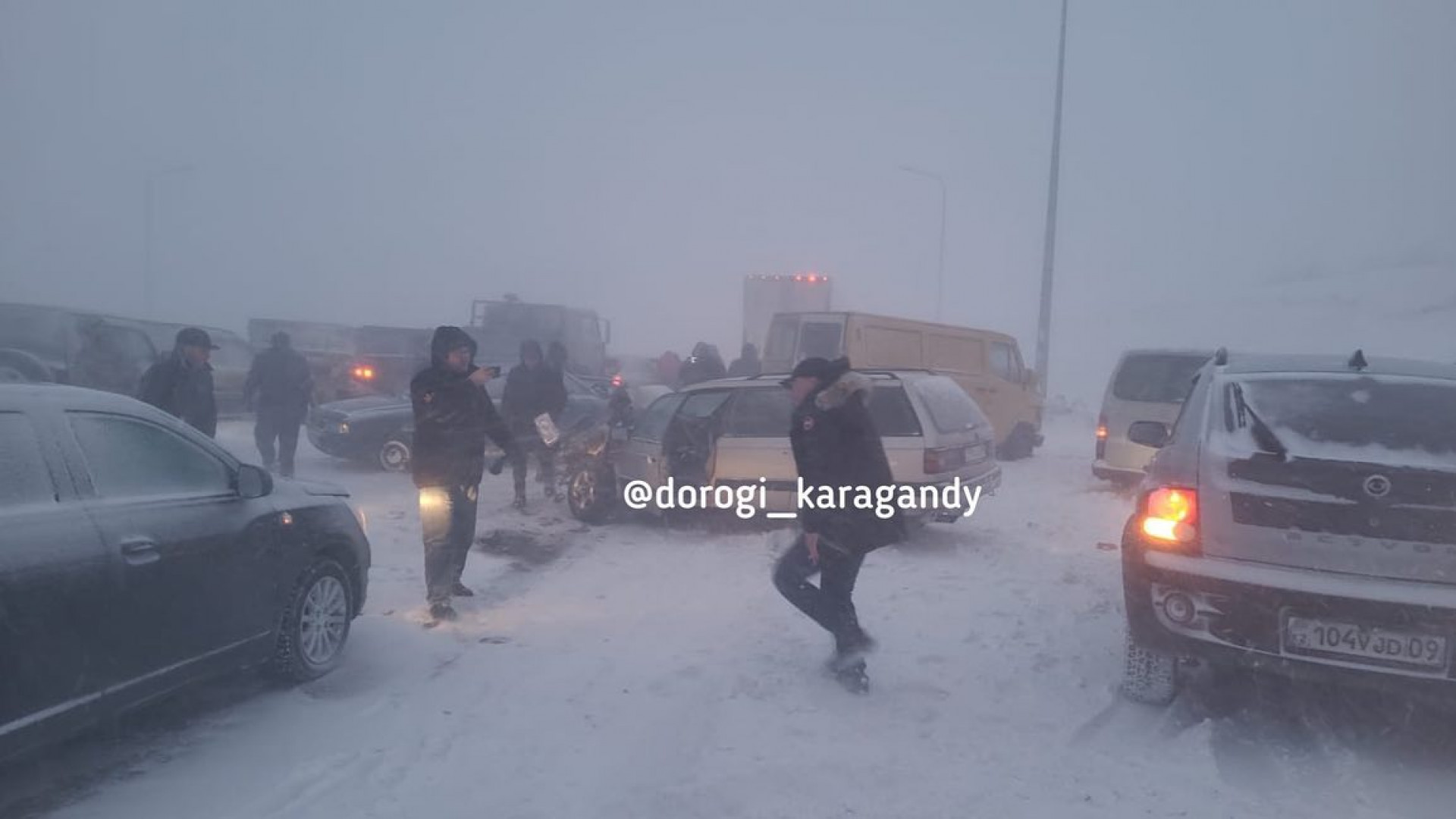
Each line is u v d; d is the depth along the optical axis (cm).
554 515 1121
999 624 684
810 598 562
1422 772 460
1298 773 455
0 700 379
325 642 587
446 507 693
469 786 441
